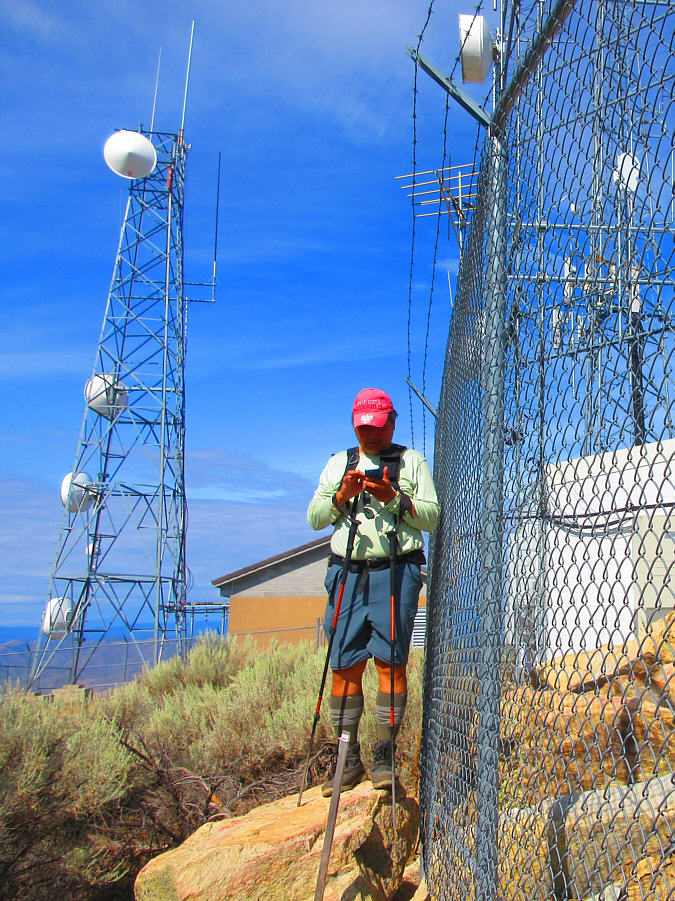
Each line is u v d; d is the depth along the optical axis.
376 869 3.27
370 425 3.51
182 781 5.12
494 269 2.48
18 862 4.24
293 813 3.46
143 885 3.26
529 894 2.13
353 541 3.39
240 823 3.47
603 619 1.66
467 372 3.14
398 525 3.46
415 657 6.52
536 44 1.97
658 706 1.56
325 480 3.68
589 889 1.83
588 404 1.68
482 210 2.76
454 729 2.90
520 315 2.12
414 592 3.47
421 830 3.76
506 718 2.28
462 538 3.01
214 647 10.05
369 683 5.56
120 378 35.16
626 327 1.55
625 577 3.39
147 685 9.34
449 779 2.91
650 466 1.47
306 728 5.38
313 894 3.03
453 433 3.65
